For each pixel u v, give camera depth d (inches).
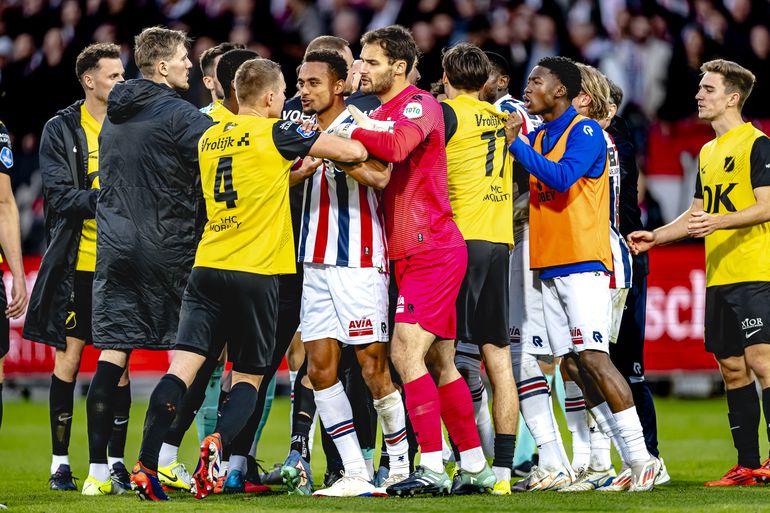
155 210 733.9
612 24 1850.4
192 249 745.0
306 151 637.9
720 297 781.9
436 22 1883.6
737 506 582.9
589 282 685.9
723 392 1770.4
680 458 1009.5
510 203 722.8
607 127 801.6
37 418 1537.9
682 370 1626.5
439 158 656.4
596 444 730.2
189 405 752.3
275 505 608.1
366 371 671.8
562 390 917.2
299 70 689.0
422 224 648.4
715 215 738.8
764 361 757.3
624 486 711.1
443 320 651.5
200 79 1802.4
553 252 691.4
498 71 794.2
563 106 705.6
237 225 660.1
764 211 738.8
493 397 708.0
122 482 754.2
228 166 657.0
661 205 1738.4
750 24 1877.5
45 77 1977.1
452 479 764.6
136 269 732.7
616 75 1812.3
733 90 784.9
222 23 1966.0
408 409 652.1
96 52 812.6
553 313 709.9
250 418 729.0
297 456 705.0
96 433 738.2
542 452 727.1
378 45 659.4
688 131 1750.7
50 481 787.4
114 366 745.0
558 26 1860.2
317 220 663.1
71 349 796.0
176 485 757.9
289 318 761.0
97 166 810.8
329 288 663.8
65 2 1998.0
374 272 660.1
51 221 806.5
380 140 620.4
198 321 666.2
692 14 1865.2
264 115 681.0
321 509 582.2
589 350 684.1
